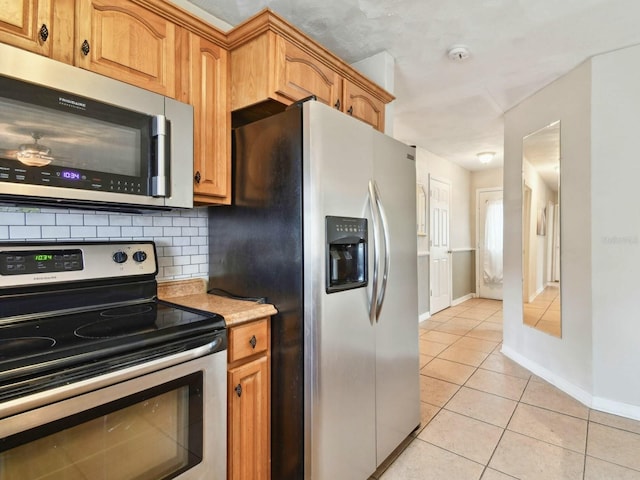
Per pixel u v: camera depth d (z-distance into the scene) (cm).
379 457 175
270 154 155
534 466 181
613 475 173
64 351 92
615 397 232
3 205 129
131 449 103
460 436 208
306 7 184
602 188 235
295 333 146
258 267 162
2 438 79
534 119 299
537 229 297
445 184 552
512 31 208
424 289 488
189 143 144
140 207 142
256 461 147
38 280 127
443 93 298
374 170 172
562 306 267
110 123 121
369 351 167
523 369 309
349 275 161
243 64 164
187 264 187
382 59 231
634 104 224
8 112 100
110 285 146
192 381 118
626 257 227
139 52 133
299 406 145
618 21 199
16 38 105
